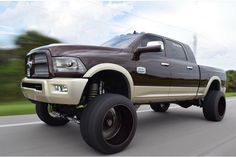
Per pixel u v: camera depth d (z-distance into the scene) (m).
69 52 3.79
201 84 6.46
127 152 3.91
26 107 8.35
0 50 11.40
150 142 4.52
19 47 11.95
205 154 3.96
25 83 4.35
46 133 4.81
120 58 4.21
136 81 4.43
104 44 5.18
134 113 3.99
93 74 3.76
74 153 3.79
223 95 7.00
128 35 5.14
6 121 5.75
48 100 3.83
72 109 4.37
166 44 5.55
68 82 3.60
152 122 6.45
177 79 5.49
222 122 6.75
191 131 5.53
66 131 4.99
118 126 3.98
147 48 4.38
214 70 7.16
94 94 4.13
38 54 4.10
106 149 3.69
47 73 3.89
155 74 4.85
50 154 3.72
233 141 4.79
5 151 3.79
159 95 5.06
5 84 11.14
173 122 6.53
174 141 4.65
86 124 3.60
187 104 7.16
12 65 11.64
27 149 3.90
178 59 5.84
